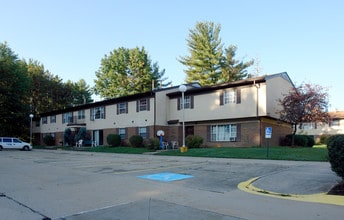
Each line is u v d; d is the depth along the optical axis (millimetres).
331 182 9570
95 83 62594
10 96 45531
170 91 32750
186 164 16844
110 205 7246
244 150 21547
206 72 53531
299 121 24250
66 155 26031
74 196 8312
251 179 10945
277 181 10094
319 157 17484
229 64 52969
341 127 44469
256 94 25547
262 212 6500
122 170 14219
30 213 6582
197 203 7398
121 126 34906
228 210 6688
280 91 28469
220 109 27844
